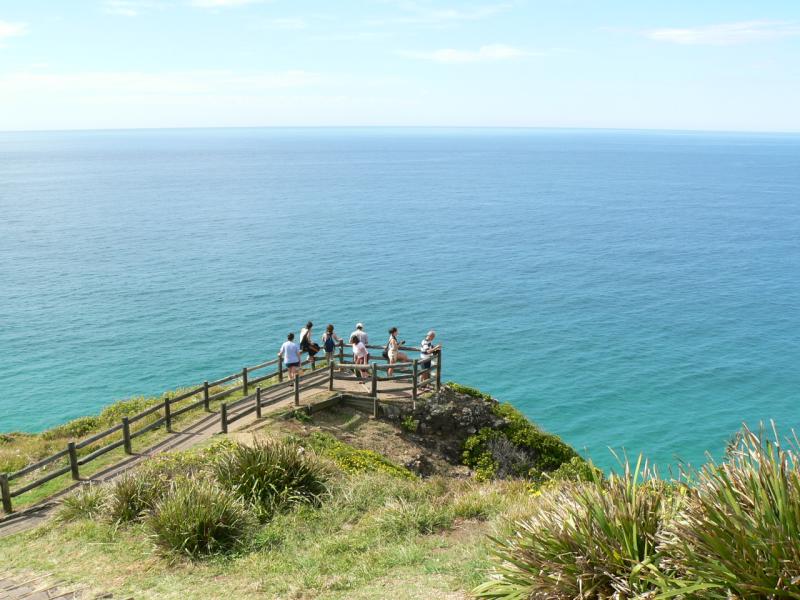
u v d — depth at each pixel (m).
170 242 114.25
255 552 11.60
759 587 5.72
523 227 137.50
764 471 6.39
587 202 188.00
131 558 11.52
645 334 63.09
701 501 6.51
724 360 55.44
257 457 14.41
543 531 7.95
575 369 53.41
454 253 106.50
